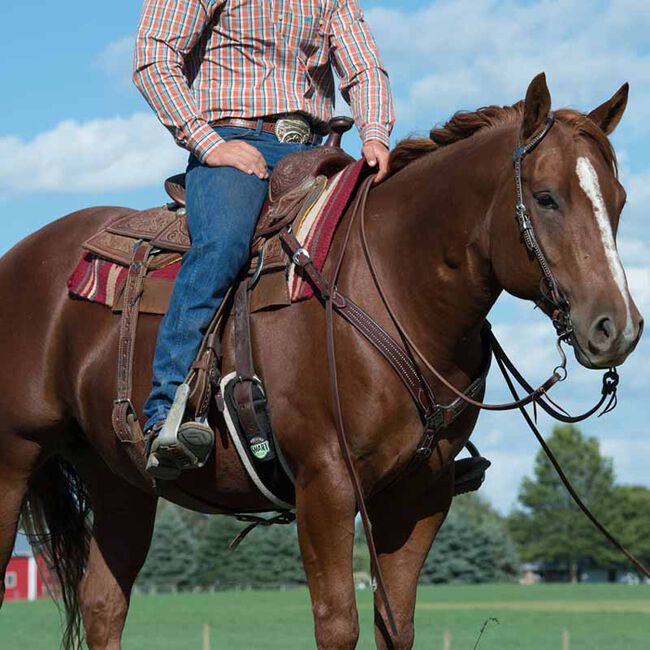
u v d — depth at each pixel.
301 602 82.31
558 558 166.25
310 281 6.75
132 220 7.74
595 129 6.21
